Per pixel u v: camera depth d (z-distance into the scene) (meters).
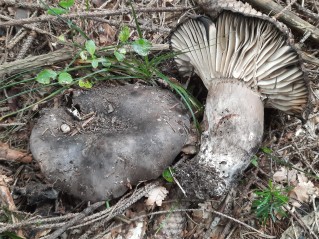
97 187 0.18
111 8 0.25
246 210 0.20
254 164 0.20
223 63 0.19
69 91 0.21
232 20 0.18
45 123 0.19
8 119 0.21
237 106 0.18
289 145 0.21
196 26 0.19
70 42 0.23
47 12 0.21
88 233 0.18
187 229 0.19
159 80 0.22
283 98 0.20
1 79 0.21
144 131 0.18
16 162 0.20
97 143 0.18
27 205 0.19
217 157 0.18
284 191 0.19
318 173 0.21
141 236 0.18
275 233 0.19
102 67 0.22
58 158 0.18
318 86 0.23
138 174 0.18
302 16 0.25
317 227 0.19
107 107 0.20
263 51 0.18
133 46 0.20
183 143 0.19
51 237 0.17
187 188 0.18
